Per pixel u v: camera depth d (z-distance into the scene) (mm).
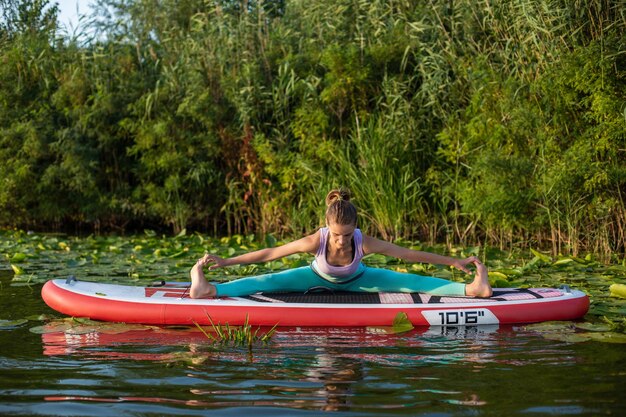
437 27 9305
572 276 6168
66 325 4461
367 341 4031
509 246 8930
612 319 4570
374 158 9367
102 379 3215
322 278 4875
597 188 7754
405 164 9523
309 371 3346
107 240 9359
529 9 7887
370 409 2779
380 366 3443
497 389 3029
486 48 9266
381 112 10008
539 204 8125
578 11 7883
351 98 10047
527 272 6383
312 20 10789
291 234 10469
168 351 3773
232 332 4281
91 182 11344
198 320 4504
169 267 6879
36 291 5711
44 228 12383
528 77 8336
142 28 12023
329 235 4707
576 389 3012
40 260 7621
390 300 4699
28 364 3490
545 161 8055
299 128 10172
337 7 10477
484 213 8344
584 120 7902
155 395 2975
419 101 9672
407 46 9680
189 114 11219
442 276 6316
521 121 7980
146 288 5062
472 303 4609
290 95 10625
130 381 3182
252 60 10875
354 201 9680
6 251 8625
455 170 9461
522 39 8297
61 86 11641
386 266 6848
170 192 11406
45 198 11805
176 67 11312
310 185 10375
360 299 4727
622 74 7355
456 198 9070
